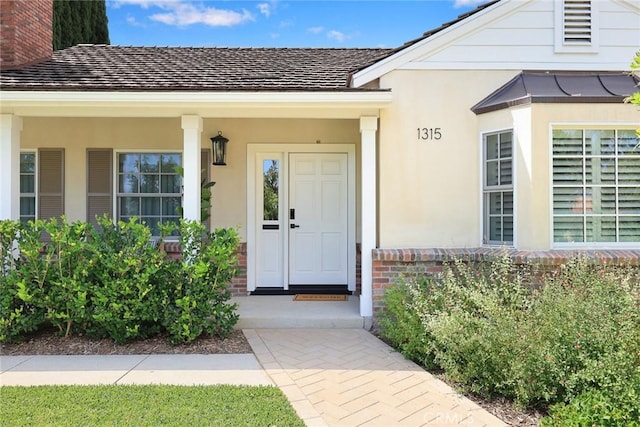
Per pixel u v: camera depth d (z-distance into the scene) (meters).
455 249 6.17
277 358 4.90
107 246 5.45
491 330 3.95
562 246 5.76
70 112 6.13
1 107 5.98
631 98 3.90
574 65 6.30
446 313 4.45
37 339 5.50
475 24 6.28
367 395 3.92
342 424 3.38
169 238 7.84
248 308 6.75
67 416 3.43
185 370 4.54
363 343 5.45
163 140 7.85
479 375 3.97
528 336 3.81
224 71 7.31
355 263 8.08
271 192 8.25
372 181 6.28
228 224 8.00
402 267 6.12
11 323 5.29
